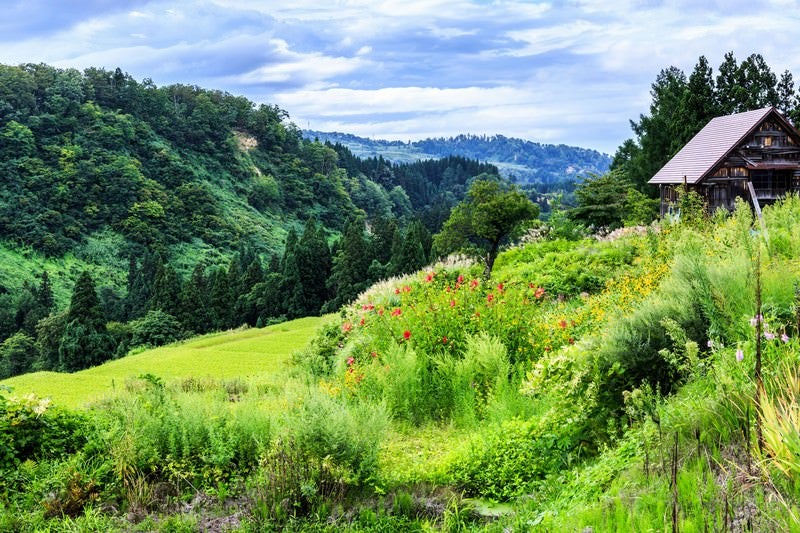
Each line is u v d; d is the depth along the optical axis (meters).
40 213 131.50
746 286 7.05
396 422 10.12
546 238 30.52
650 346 7.04
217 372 22.12
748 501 4.42
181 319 68.12
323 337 18.12
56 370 63.19
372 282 70.88
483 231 41.53
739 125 28.17
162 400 9.55
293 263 75.00
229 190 171.12
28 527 6.87
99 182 144.50
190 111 198.38
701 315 7.20
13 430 8.25
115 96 181.25
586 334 10.49
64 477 7.60
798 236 10.50
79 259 125.56
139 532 6.67
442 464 7.59
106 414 9.21
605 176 33.00
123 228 136.25
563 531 4.87
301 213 176.75
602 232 27.62
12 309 93.31
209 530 6.60
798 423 4.53
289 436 7.80
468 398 9.94
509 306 11.91
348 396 10.95
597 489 5.56
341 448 7.48
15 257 119.56
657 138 44.97
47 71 174.25
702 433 5.41
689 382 6.45
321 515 6.69
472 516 6.37
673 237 14.80
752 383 5.41
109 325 66.06
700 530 4.21
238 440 8.23
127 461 7.81
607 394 6.93
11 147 146.00
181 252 136.62
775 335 5.86
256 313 74.06
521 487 6.66
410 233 68.06
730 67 43.31
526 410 8.75
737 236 9.05
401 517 6.52
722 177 27.20
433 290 13.45
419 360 11.17
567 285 17.77
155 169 161.88
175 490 7.63
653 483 5.02
